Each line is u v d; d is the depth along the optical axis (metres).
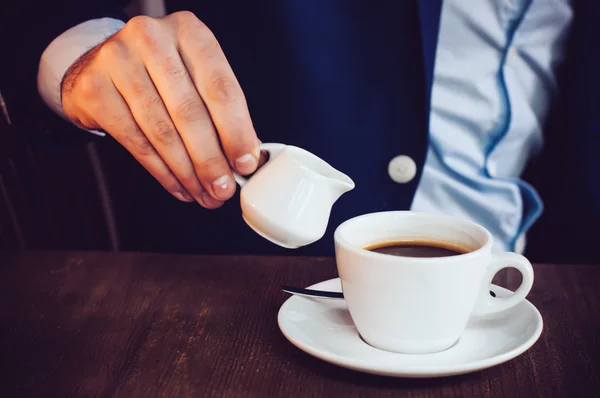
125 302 0.57
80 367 0.48
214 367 0.48
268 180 0.50
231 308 0.56
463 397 0.45
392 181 0.81
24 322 0.54
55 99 0.69
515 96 0.81
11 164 0.78
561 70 0.82
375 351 0.48
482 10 0.78
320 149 0.83
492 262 0.49
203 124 0.52
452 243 0.52
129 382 0.47
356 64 0.80
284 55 0.81
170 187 0.58
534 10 0.79
